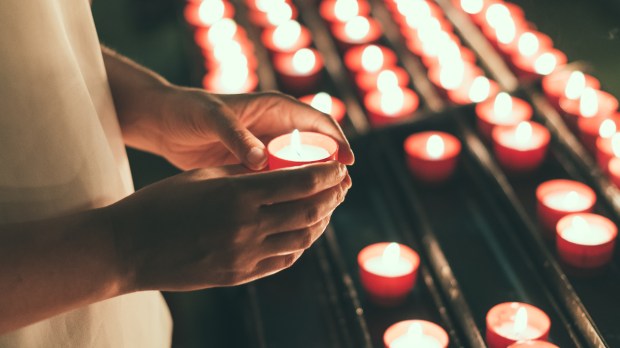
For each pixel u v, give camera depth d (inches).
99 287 19.4
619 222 29.3
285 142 23.1
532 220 30.2
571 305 26.4
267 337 28.2
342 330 27.6
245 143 21.8
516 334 25.8
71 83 21.0
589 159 31.7
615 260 28.3
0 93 19.5
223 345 33.9
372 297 28.7
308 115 23.7
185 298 36.4
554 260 27.9
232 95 24.0
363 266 28.7
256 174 19.7
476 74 39.3
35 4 20.2
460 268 29.4
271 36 43.8
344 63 41.6
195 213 19.4
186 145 24.7
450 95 37.0
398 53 41.8
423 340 26.5
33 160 20.1
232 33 44.1
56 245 19.1
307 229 20.4
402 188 32.3
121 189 22.4
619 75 36.3
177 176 20.8
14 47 19.8
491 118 33.9
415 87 38.9
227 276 19.9
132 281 19.6
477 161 32.4
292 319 28.8
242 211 19.4
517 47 39.0
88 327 21.4
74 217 19.4
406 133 34.4
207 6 46.1
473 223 31.2
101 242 19.3
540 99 34.7
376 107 36.8
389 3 45.8
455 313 27.3
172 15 51.4
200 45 43.5
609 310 26.4
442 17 44.5
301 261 30.7
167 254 19.5
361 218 32.4
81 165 21.0
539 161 31.9
